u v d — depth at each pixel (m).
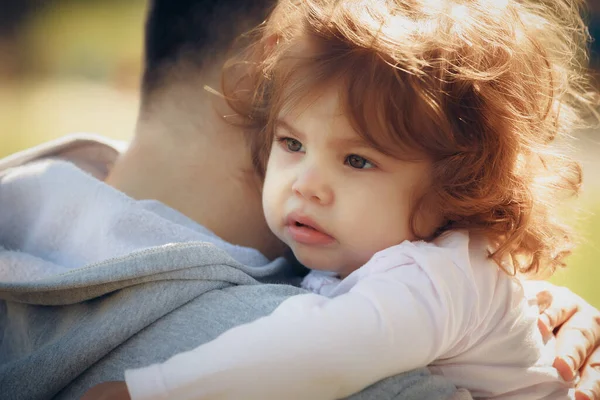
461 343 0.93
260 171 1.12
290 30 1.06
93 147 1.21
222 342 0.82
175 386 0.79
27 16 7.39
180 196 1.11
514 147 1.04
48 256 1.02
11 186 1.08
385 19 1.01
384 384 0.85
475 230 1.03
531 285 1.21
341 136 0.98
